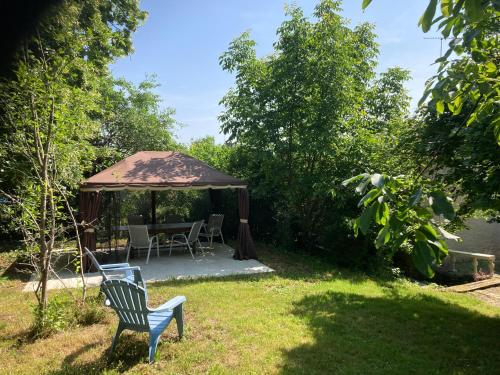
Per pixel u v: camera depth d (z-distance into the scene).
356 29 12.95
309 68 10.01
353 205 10.05
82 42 5.49
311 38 9.98
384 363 4.23
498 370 4.16
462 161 5.34
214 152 16.19
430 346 4.76
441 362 4.32
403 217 1.52
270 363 4.14
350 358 4.32
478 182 5.11
